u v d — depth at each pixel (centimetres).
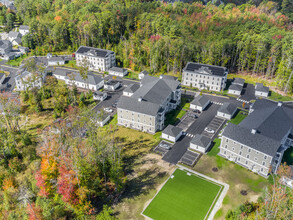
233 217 6944
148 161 9419
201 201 7844
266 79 15588
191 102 12675
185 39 17925
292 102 13162
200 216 7375
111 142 9381
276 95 13988
